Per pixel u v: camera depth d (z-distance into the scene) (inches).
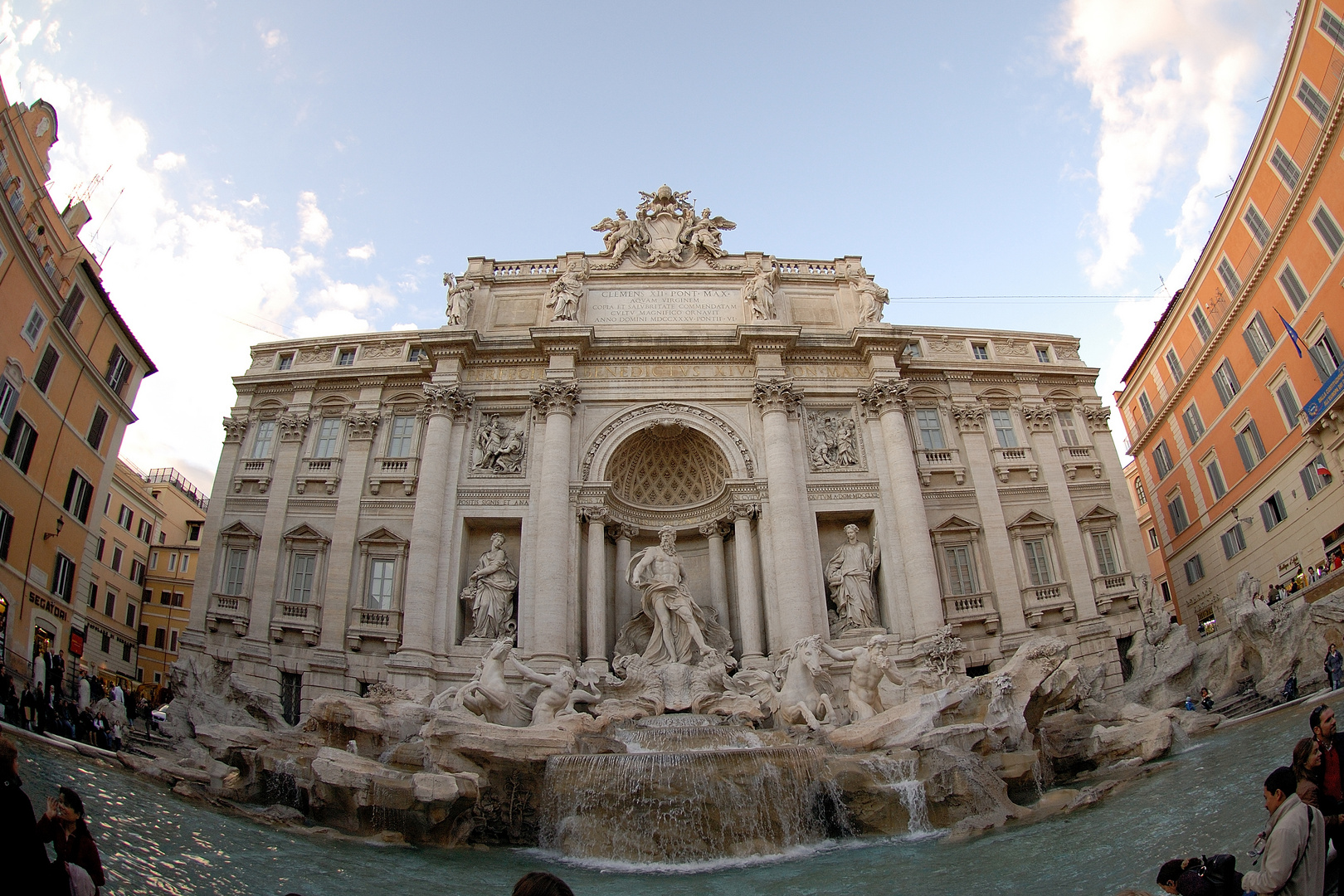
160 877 520.1
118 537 2100.1
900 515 1390.3
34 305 1310.3
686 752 795.4
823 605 1334.9
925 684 1029.2
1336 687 1037.2
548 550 1315.2
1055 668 925.2
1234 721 1091.9
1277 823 305.1
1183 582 1934.1
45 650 1380.4
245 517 1470.2
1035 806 783.1
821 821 788.0
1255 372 1561.3
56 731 902.4
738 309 1568.7
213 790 813.9
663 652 1270.9
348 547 1406.3
